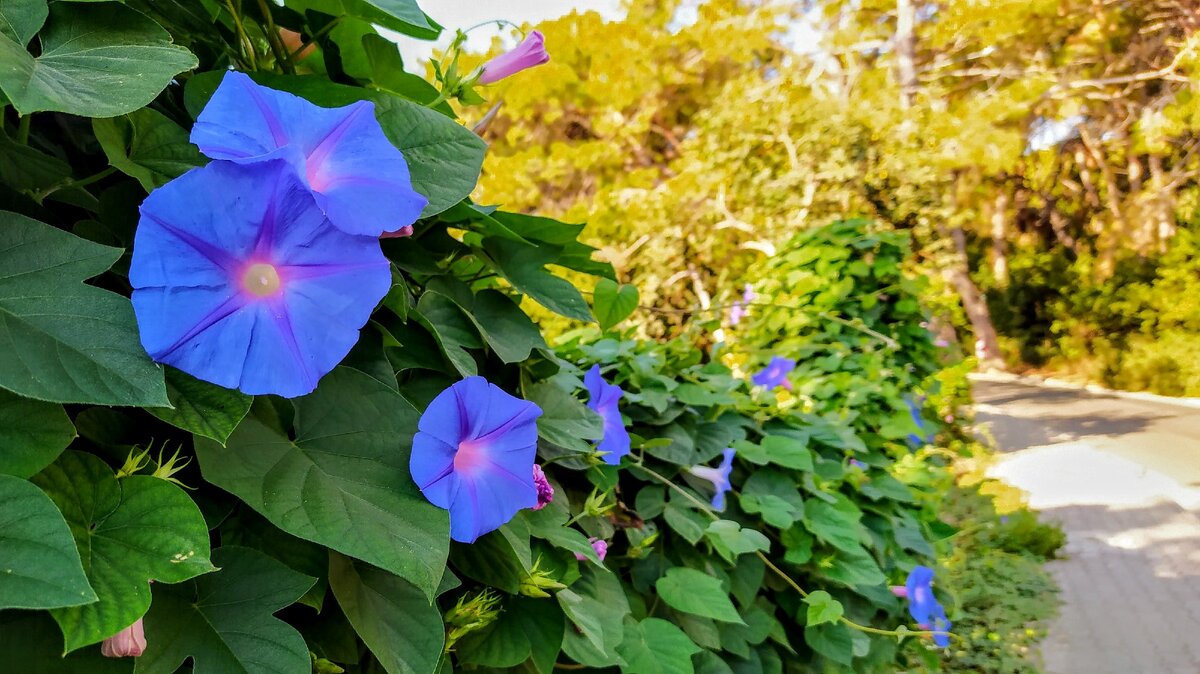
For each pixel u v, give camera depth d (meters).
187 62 0.63
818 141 10.25
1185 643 4.96
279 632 0.66
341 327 0.65
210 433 0.60
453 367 1.05
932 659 3.12
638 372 2.14
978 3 14.83
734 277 9.80
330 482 0.73
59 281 0.56
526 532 1.12
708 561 1.97
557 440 1.30
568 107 15.94
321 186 0.69
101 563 0.55
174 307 0.57
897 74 15.09
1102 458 10.96
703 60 15.12
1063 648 4.93
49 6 0.62
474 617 1.04
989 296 26.03
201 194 0.59
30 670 0.55
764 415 2.73
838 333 4.45
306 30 0.99
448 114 1.12
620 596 1.52
